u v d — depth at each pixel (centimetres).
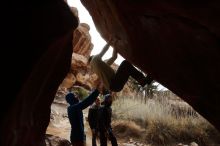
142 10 373
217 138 1044
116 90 466
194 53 361
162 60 422
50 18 262
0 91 239
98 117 683
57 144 632
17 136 291
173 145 978
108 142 895
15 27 244
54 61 335
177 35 362
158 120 1060
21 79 251
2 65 238
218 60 339
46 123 408
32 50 255
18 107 266
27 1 250
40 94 350
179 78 417
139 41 439
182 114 1168
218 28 299
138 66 502
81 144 572
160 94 1418
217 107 390
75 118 575
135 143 938
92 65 474
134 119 1103
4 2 237
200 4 283
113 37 512
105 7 464
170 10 330
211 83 371
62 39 289
